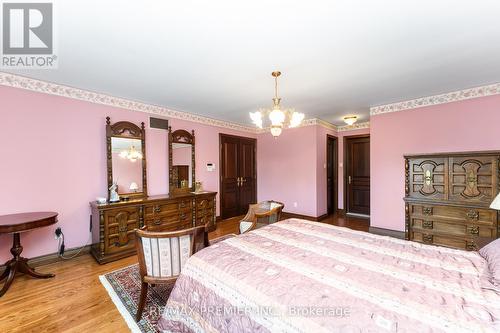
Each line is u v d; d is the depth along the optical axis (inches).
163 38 74.3
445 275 51.1
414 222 122.6
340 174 230.1
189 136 175.2
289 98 139.6
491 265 52.7
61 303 79.8
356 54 85.5
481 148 121.0
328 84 116.1
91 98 127.0
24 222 87.0
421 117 139.4
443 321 35.9
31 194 108.3
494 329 33.9
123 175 137.7
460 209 109.3
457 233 110.0
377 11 61.3
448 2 57.9
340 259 60.9
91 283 93.4
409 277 50.5
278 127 92.8
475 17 63.8
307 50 82.4
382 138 154.6
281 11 61.1
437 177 116.3
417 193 122.3
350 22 66.1
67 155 119.0
